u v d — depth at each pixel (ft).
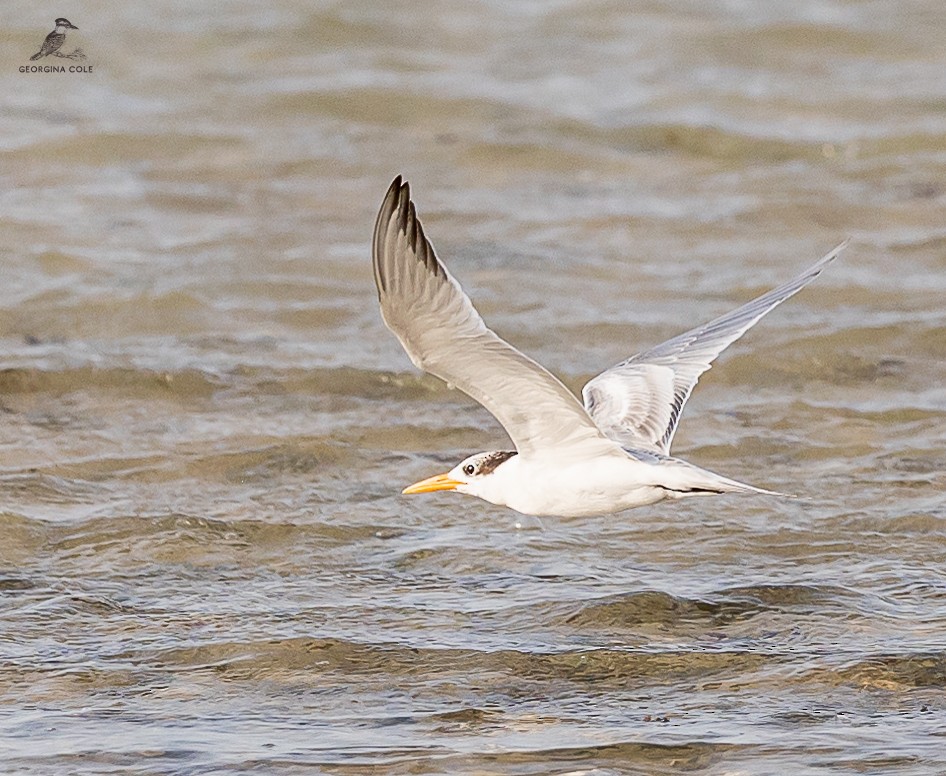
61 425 54.39
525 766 34.88
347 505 49.34
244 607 42.88
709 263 70.44
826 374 59.67
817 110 90.07
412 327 29.22
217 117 86.48
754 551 46.34
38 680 38.96
